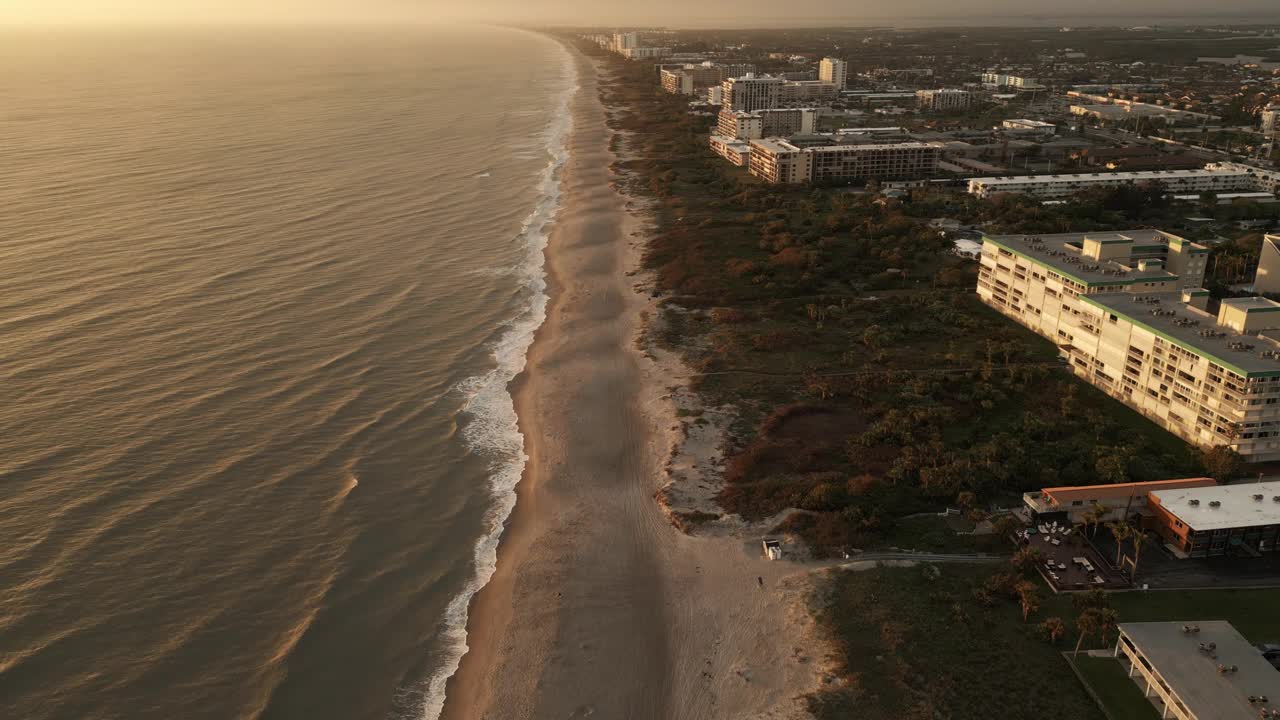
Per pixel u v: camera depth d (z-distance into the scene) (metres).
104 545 106.62
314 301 187.38
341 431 136.38
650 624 98.50
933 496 119.31
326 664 91.62
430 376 156.88
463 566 107.94
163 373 151.00
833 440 136.25
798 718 83.44
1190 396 133.25
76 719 82.94
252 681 88.69
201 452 127.81
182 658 90.94
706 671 91.44
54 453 124.69
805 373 159.75
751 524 115.12
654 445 136.12
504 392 152.75
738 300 196.25
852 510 114.69
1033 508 114.38
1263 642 91.94
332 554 108.31
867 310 189.88
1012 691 86.31
